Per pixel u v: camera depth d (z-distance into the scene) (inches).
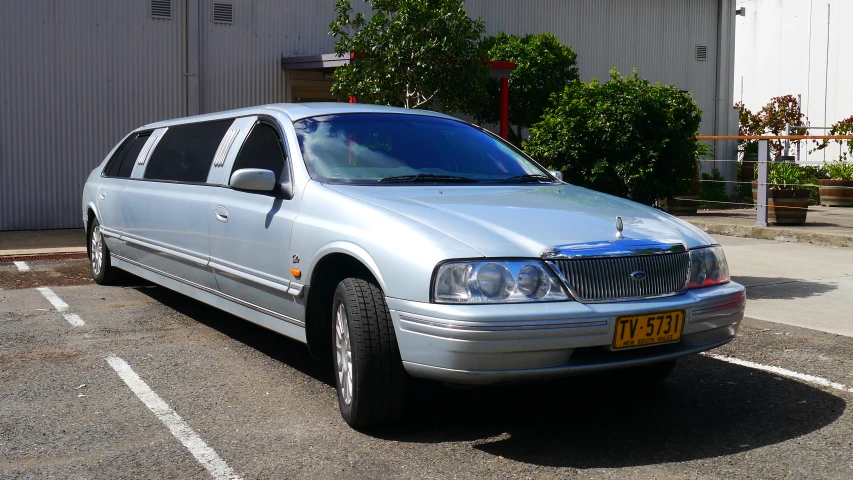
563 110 286.2
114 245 293.4
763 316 261.4
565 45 706.8
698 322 152.0
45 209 522.3
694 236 163.6
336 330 162.9
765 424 161.6
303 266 171.0
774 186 500.7
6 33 501.7
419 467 139.8
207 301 223.8
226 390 184.7
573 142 282.8
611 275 145.0
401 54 332.8
